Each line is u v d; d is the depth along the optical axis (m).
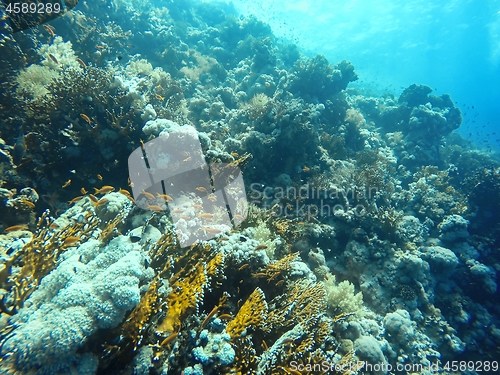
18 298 2.69
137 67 11.63
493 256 10.98
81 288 2.57
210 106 12.19
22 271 2.91
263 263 4.30
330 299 6.11
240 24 21.06
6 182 4.73
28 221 4.50
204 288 3.47
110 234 3.69
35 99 6.02
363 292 8.16
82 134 5.70
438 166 16.02
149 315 2.85
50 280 2.75
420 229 10.80
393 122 18.27
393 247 8.83
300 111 9.24
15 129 5.58
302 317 4.16
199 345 2.94
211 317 3.14
